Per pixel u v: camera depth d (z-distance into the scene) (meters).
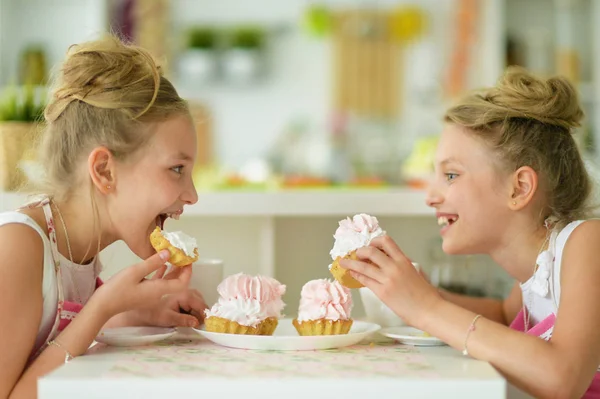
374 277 1.13
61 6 3.90
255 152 4.43
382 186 3.28
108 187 1.22
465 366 0.97
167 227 1.92
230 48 4.34
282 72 4.46
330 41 4.46
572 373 1.05
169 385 0.86
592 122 3.99
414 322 1.11
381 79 4.45
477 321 1.08
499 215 1.34
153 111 1.23
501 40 4.10
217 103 4.43
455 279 1.91
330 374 0.90
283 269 1.96
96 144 1.21
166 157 1.23
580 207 1.37
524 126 1.35
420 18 4.41
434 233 1.98
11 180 1.80
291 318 1.48
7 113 1.81
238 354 1.06
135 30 4.04
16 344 1.08
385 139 4.45
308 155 4.36
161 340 1.21
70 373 0.90
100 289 1.12
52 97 1.28
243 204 1.77
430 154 2.79
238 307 1.16
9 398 1.05
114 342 1.14
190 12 4.41
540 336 1.23
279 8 4.45
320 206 1.78
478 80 4.24
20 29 3.89
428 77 4.43
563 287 1.20
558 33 4.09
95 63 1.24
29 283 1.11
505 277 1.95
